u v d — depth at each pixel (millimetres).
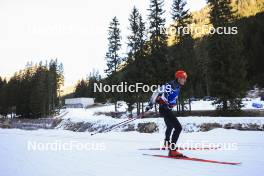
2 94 77312
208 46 28500
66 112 70250
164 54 32750
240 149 6871
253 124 15484
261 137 9797
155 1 33594
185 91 31500
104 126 22438
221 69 26781
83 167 5199
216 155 6051
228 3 28562
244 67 27156
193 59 33500
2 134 13039
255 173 4199
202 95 52688
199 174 4293
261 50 68688
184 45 32750
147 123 18594
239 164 4938
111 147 8008
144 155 6395
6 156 6609
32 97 64188
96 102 84938
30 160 6039
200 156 5977
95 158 6176
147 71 32688
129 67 35750
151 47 33344
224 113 26891
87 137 11359
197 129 16469
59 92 82938
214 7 28766
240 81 26531
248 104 43406
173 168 4844
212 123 16500
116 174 4543
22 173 4785
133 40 36219
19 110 69000
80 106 84375
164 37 33438
